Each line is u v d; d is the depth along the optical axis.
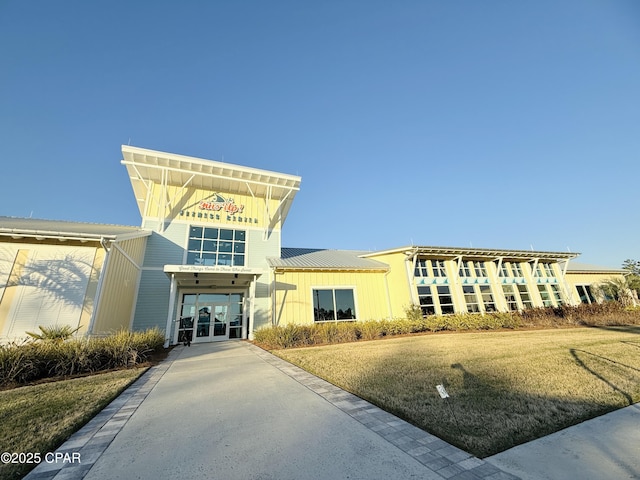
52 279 9.80
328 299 16.70
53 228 10.78
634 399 4.07
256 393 4.90
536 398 4.16
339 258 19.66
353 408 4.03
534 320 16.42
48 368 6.74
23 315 9.26
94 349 7.45
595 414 3.60
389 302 18.02
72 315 9.64
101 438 3.23
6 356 6.20
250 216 18.16
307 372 6.49
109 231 12.09
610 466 2.49
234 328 16.33
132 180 16.36
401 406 3.97
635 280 23.19
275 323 15.12
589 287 24.16
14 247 9.73
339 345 11.00
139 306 14.14
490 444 2.87
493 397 4.25
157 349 10.59
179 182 16.94
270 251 17.92
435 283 17.94
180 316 15.46
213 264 16.36
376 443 2.96
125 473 2.49
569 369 5.81
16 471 2.51
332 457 2.68
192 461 2.67
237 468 2.53
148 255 15.02
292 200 19.78
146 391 5.27
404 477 2.35
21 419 3.76
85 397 4.73
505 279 20.11
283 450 2.84
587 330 13.63
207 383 5.73
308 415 3.79
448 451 2.78
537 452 2.74
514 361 6.71
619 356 6.96
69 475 2.47
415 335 13.63
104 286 10.39
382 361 7.23
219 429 3.41
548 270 22.11
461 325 15.03
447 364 6.62
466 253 18.66
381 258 19.48
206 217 17.05
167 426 3.55
